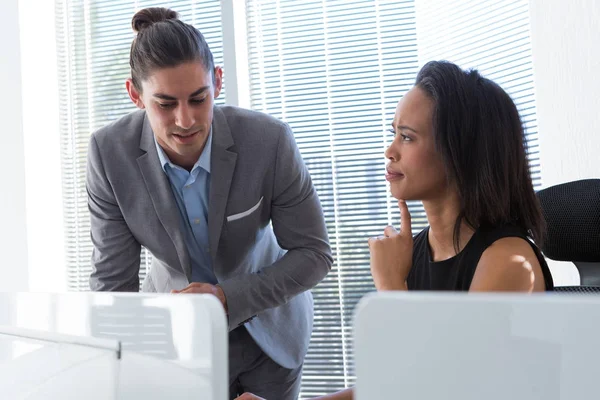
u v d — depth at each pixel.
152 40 1.47
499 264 1.08
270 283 1.67
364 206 2.96
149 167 1.69
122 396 0.49
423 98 1.15
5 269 3.12
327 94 3.00
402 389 0.37
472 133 1.11
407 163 1.17
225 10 3.04
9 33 3.12
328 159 2.99
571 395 0.33
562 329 0.33
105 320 0.51
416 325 0.36
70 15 3.29
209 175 1.71
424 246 1.29
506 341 0.34
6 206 3.12
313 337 2.98
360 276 2.95
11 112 3.12
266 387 1.88
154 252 1.75
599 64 2.03
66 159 3.29
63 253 3.28
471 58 2.70
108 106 3.25
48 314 0.55
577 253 1.28
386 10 2.96
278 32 3.05
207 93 1.51
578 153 2.11
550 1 2.15
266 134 1.71
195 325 0.45
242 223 1.71
